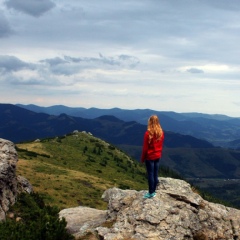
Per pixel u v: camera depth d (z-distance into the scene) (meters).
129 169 192.88
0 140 33.19
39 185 81.50
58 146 185.25
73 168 142.88
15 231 16.45
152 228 17.06
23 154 137.62
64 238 17.02
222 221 18.66
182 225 17.38
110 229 17.64
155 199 18.61
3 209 27.91
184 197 19.14
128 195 20.59
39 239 16.52
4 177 29.41
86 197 81.75
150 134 18.03
